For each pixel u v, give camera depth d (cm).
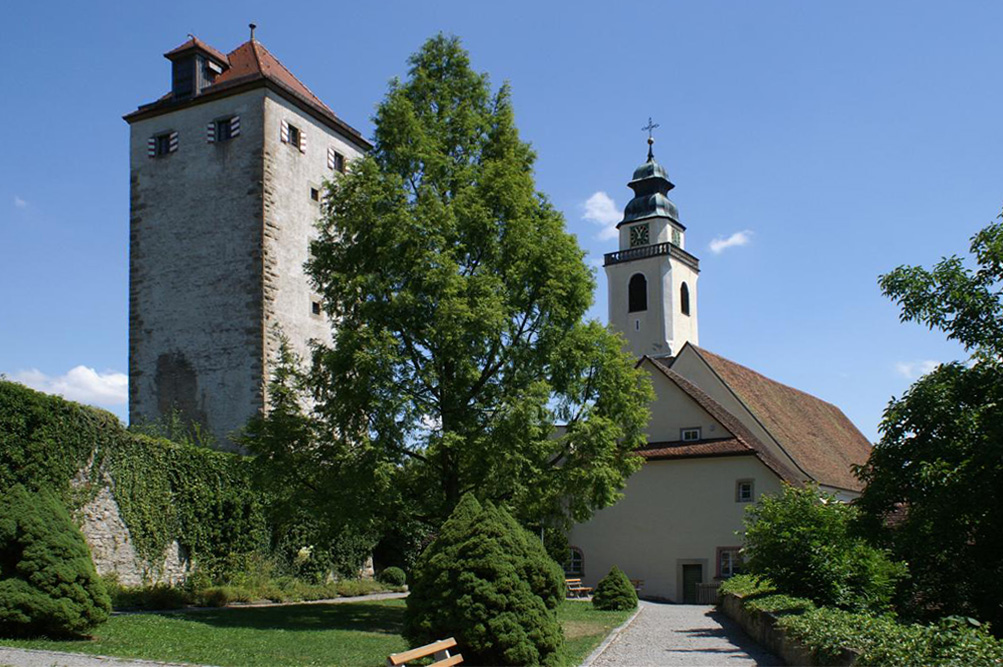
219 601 2352
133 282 3631
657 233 6825
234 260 3478
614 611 2677
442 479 2228
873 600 1738
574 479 2167
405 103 2289
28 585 1456
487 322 2044
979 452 1409
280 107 3603
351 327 2131
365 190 2192
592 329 2264
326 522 2156
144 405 3531
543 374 2195
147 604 2123
